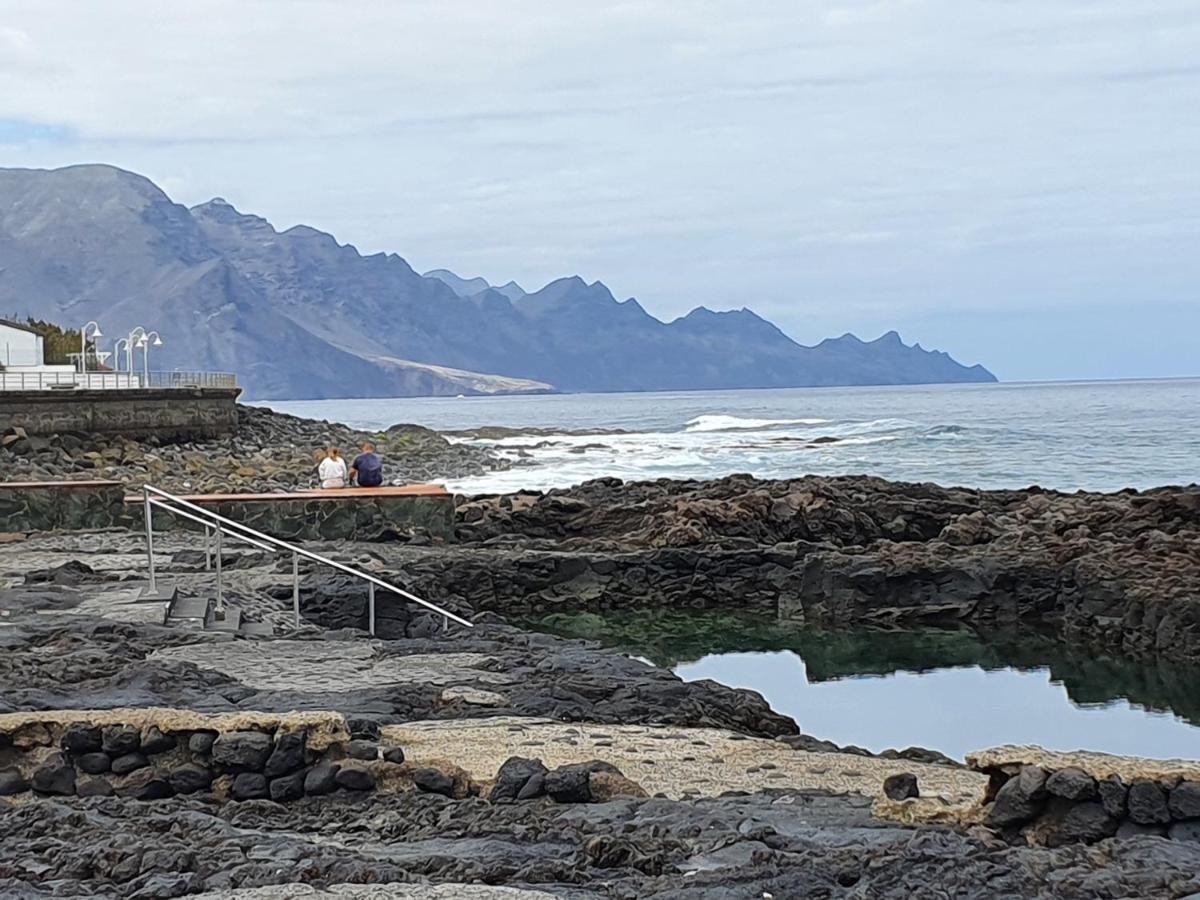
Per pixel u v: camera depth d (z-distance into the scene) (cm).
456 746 1044
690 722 1190
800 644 2541
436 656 1430
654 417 15588
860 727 1819
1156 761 736
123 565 2170
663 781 957
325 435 7206
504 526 3550
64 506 2870
